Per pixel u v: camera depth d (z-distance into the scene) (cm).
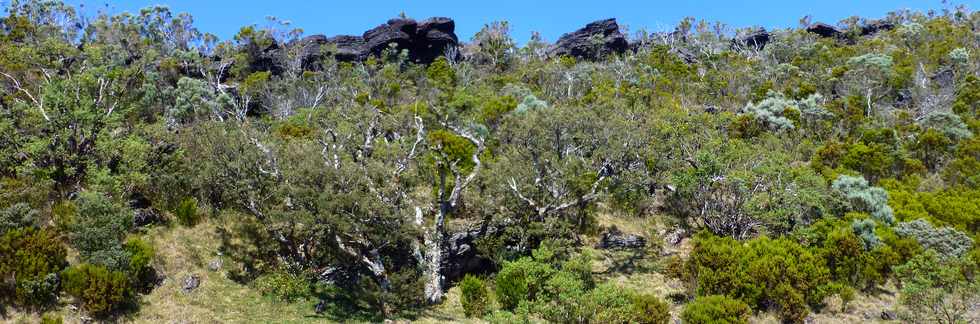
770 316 2331
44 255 1992
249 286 2342
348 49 7600
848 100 5506
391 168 2731
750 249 2530
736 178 2914
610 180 3184
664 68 7075
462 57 8594
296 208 2358
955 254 2855
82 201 2277
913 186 3897
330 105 5112
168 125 3419
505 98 4744
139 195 2639
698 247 2552
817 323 2336
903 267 2497
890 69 6400
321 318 2203
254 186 2514
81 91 2856
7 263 1939
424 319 2264
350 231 2342
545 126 3177
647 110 4188
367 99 4928
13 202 2292
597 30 9475
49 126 2634
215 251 2481
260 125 3747
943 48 7119
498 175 2827
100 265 2039
